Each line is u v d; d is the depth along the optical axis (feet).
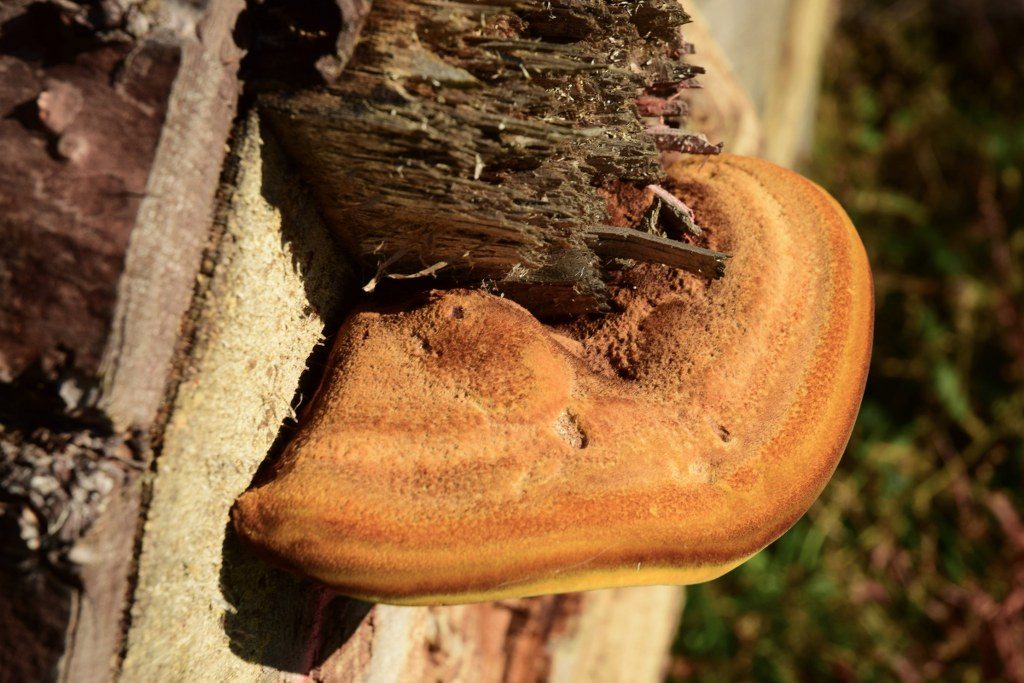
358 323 1.20
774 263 1.23
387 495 1.13
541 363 1.18
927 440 3.04
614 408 1.18
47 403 1.07
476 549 1.11
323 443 1.15
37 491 1.06
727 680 2.69
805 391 1.20
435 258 1.21
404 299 1.22
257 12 1.10
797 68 3.00
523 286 1.22
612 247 1.21
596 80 1.16
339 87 1.11
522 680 1.69
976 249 3.22
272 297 1.16
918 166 3.41
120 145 1.06
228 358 1.13
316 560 1.12
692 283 1.22
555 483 1.14
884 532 2.91
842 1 3.68
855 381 1.21
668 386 1.19
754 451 1.18
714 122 1.73
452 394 1.17
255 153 1.12
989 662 2.71
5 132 1.06
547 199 1.16
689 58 1.66
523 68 1.13
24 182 1.06
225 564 1.16
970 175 3.34
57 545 1.06
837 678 2.74
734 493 1.16
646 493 1.15
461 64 1.12
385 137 1.12
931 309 3.14
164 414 1.10
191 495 1.12
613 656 1.93
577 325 1.24
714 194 1.28
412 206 1.16
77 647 1.08
